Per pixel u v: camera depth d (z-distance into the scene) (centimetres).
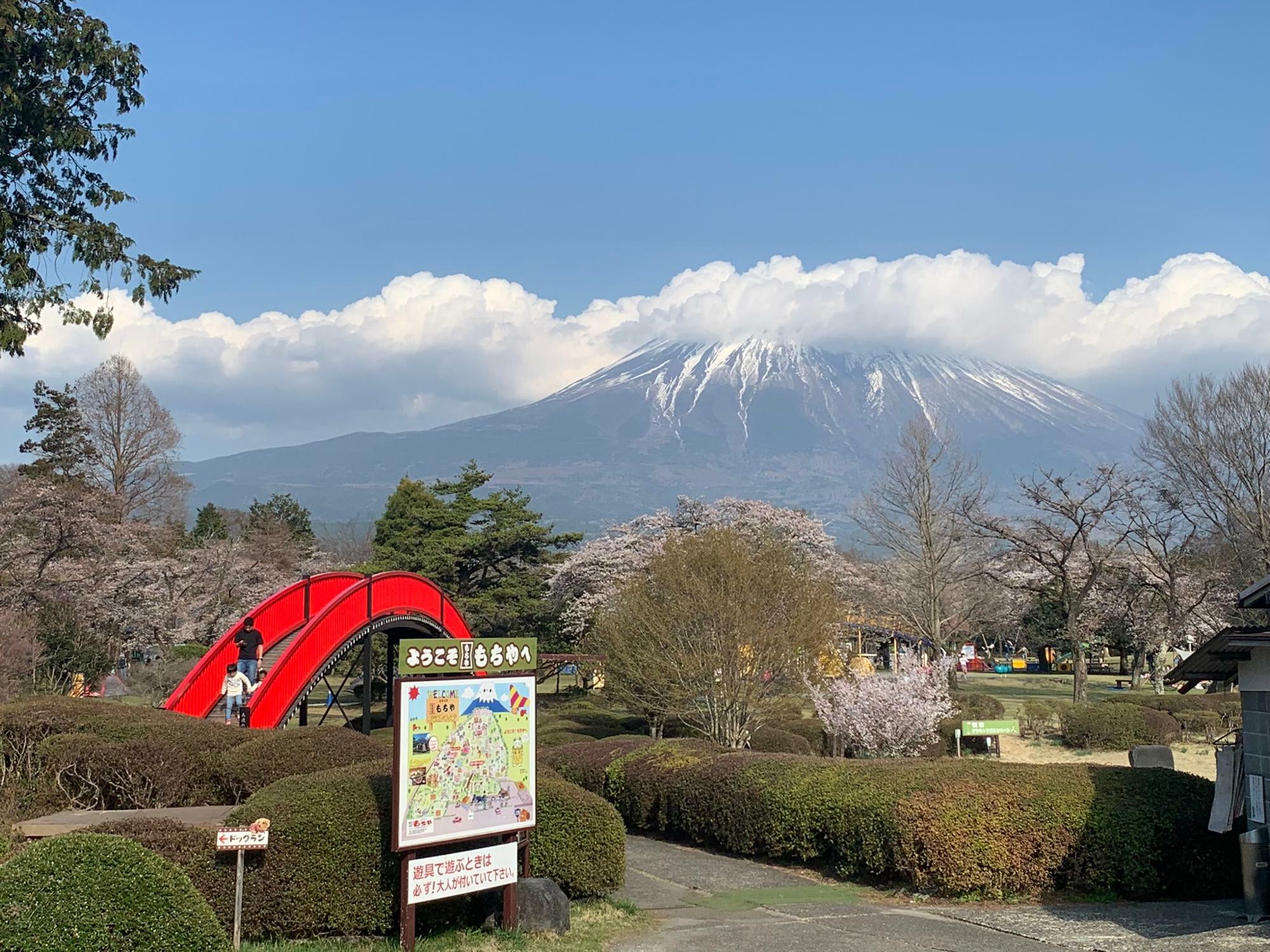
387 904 911
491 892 970
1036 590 4434
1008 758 2709
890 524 4394
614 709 3591
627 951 931
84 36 1633
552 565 5081
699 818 1545
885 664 6078
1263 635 1032
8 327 1667
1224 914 1057
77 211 1777
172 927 601
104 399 5819
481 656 940
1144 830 1151
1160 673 5428
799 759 1527
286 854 873
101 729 1367
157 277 1769
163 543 4944
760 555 2480
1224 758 1128
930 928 1031
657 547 4088
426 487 5506
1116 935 977
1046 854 1155
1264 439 3641
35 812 1226
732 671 2327
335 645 2288
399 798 866
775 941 971
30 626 2859
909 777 1288
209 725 1430
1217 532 3997
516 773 958
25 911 568
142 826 876
